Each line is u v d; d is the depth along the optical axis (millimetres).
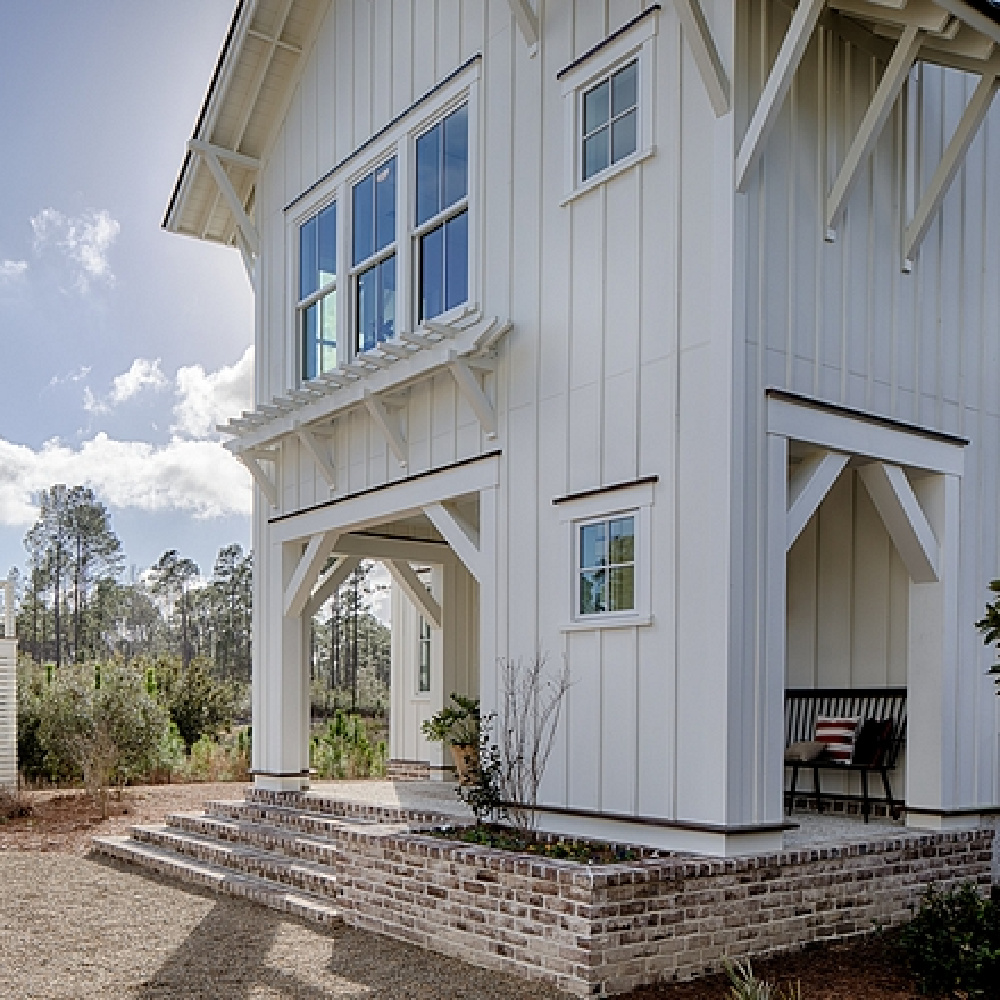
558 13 8164
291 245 11609
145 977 6219
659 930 5836
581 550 7594
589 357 7629
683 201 7000
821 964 6219
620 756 7074
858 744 8461
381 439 9961
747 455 6621
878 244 7723
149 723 16625
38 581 55438
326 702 43594
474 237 8836
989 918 6195
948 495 7988
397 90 10047
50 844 11562
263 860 8852
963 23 6758
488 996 5691
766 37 6980
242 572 56688
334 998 5758
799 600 9516
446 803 9617
